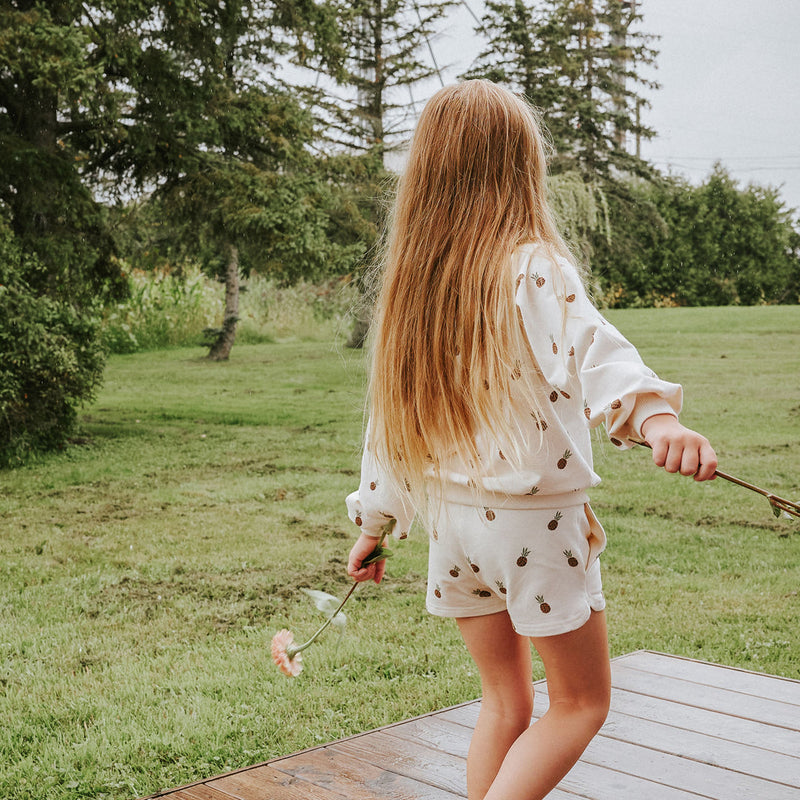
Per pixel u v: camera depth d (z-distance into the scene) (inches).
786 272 1424.7
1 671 148.1
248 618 177.6
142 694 136.8
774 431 418.9
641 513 269.3
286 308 1042.7
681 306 1403.8
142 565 216.7
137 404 568.1
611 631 164.4
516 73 1119.6
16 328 366.6
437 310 65.1
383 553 75.4
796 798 84.1
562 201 750.5
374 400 70.4
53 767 110.8
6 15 353.1
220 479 336.5
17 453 370.3
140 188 473.4
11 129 407.8
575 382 61.2
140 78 413.4
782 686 114.5
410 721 107.3
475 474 63.0
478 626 69.1
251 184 457.4
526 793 60.1
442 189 67.1
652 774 89.1
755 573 206.1
